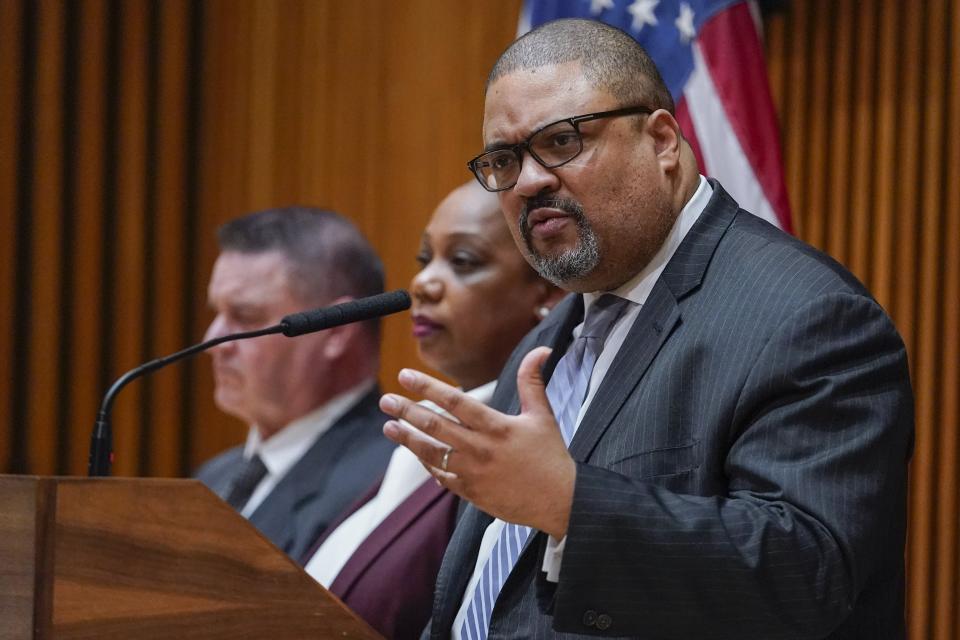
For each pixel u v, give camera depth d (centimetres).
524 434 446
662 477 518
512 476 443
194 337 1541
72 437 1498
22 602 389
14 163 1492
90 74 1527
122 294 1524
